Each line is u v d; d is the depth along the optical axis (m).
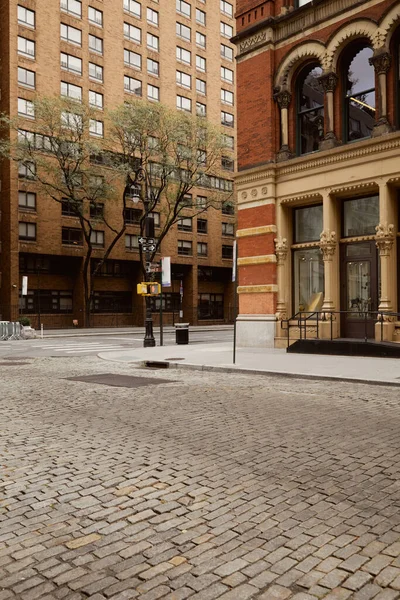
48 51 44.69
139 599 2.92
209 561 3.33
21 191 43.28
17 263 42.69
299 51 19.08
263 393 10.05
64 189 44.12
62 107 39.78
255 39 20.33
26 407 8.76
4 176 43.22
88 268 48.91
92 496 4.52
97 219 44.69
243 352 18.28
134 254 51.22
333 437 6.44
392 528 3.80
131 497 4.48
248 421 7.45
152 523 3.93
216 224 59.56
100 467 5.33
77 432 6.89
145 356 17.61
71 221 46.50
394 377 11.35
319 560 3.33
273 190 19.69
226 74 61.00
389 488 4.62
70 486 4.77
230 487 4.70
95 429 7.05
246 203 20.59
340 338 17.83
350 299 18.27
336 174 17.83
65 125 41.16
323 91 18.45
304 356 16.38
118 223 49.91
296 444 6.14
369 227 17.95
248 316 20.45
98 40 48.47
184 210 55.88
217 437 6.52
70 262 48.78
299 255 19.86
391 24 16.59
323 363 14.29
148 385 11.34
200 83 57.94
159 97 53.50
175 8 55.44
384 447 5.95
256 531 3.77
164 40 54.16
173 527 3.86
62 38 45.72
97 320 50.22
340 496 4.45
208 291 61.12
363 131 17.72
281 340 19.45
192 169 47.12
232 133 61.12
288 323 18.27
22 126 42.78
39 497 4.50
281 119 19.70
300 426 7.08
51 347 24.31
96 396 9.86
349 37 17.67
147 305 22.34
